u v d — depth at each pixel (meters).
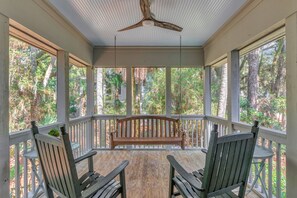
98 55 5.24
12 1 2.17
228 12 3.21
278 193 2.38
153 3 2.91
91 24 3.70
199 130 5.30
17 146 2.39
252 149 1.80
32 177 2.75
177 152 4.94
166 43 5.00
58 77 3.57
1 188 1.97
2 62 2.01
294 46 2.03
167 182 3.17
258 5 2.72
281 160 2.43
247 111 3.37
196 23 3.68
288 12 2.12
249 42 3.12
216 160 1.60
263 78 2.95
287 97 2.14
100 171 3.64
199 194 1.70
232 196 1.86
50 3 2.86
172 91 5.37
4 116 2.03
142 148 5.21
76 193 1.54
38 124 3.26
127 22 3.62
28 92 3.11
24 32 2.60
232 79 3.66
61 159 1.56
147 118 4.79
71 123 3.93
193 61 5.32
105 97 5.36
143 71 5.37
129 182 3.16
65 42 3.57
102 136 5.28
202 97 5.39
